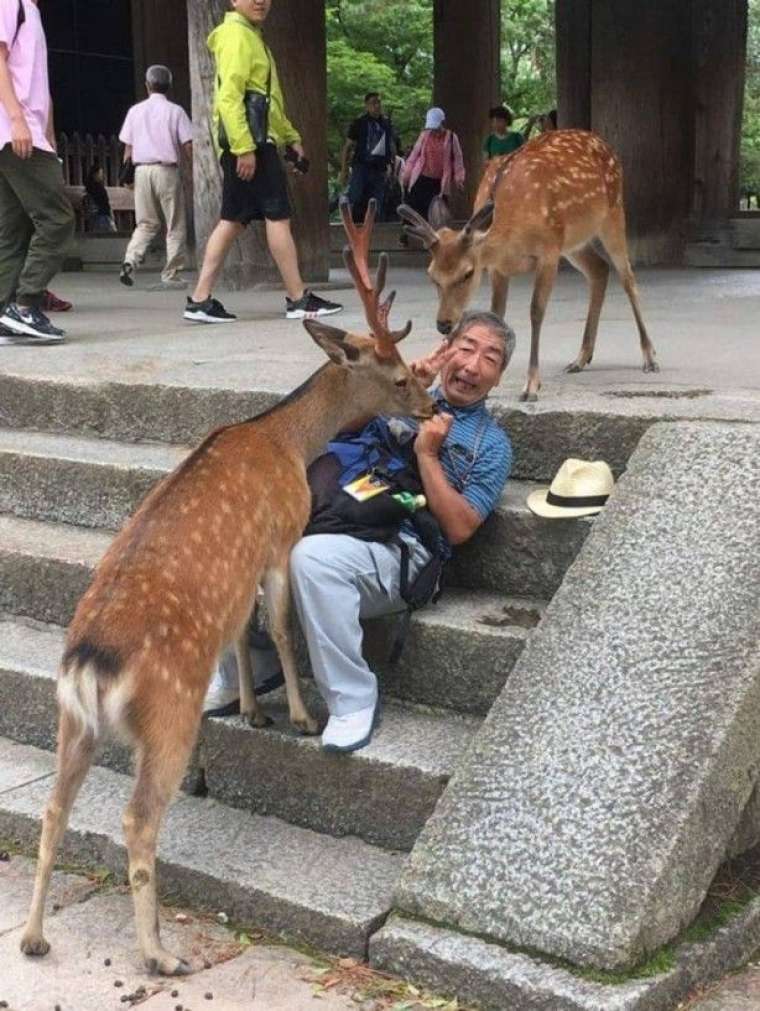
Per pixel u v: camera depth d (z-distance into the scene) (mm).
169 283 11523
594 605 3750
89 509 5277
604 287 5938
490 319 4316
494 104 16391
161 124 11227
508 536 4305
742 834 3531
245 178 8062
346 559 3854
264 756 3943
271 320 8391
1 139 6816
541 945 3105
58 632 4906
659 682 3467
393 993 3199
